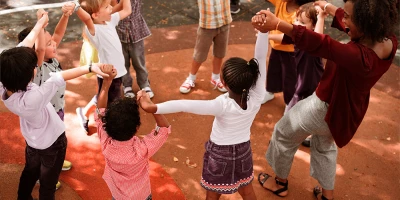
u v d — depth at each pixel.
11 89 2.81
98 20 3.97
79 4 3.64
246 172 3.34
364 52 2.70
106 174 3.14
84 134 4.55
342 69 3.00
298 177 4.21
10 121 4.62
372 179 4.21
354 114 3.24
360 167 4.34
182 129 4.71
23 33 3.32
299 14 4.05
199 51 4.98
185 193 3.99
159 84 5.38
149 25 6.57
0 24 6.38
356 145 4.59
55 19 6.59
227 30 4.91
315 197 4.03
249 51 6.09
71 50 5.88
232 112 3.02
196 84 5.42
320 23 3.61
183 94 5.25
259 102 3.14
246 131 3.21
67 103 4.96
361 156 4.46
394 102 5.18
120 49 4.21
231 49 6.11
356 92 3.07
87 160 4.24
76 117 4.77
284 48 4.43
